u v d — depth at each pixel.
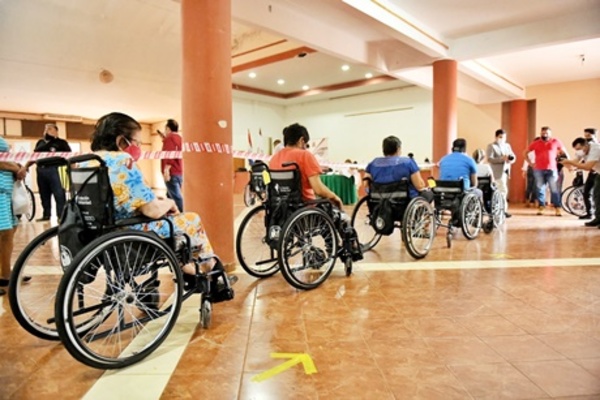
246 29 6.92
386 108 11.23
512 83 8.20
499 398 1.33
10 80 8.19
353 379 1.46
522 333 1.85
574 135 8.38
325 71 9.48
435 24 5.28
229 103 2.88
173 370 1.54
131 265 1.66
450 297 2.37
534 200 8.19
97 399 1.35
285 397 1.35
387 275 2.86
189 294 1.87
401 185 3.24
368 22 4.48
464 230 4.05
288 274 2.43
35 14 6.25
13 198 2.52
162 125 13.61
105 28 6.85
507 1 4.58
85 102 10.04
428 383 1.43
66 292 1.40
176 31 7.21
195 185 2.81
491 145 6.09
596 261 3.23
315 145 12.70
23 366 1.58
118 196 1.65
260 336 1.84
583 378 1.46
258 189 2.93
